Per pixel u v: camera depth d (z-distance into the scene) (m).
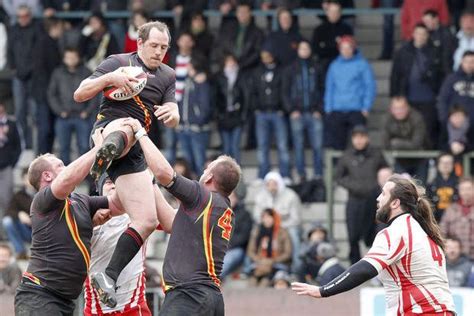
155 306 27.00
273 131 40.06
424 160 38.03
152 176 21.36
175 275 20.27
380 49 43.47
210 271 20.36
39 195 20.30
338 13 40.34
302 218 39.31
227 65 40.25
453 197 35.84
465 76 38.06
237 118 39.91
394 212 20.95
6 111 43.53
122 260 19.94
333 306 32.09
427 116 39.19
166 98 20.30
